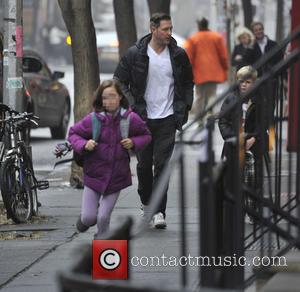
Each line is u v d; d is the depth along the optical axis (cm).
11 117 2859
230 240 1648
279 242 1941
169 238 2492
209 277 1395
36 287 2008
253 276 1727
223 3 8169
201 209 1390
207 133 1402
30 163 2883
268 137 1877
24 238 2577
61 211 3023
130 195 3306
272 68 1647
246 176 2208
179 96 2683
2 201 3014
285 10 10006
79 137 2253
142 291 1036
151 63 2659
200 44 5928
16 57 3198
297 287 1172
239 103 1575
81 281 1039
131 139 2253
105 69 8381
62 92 5509
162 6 4834
